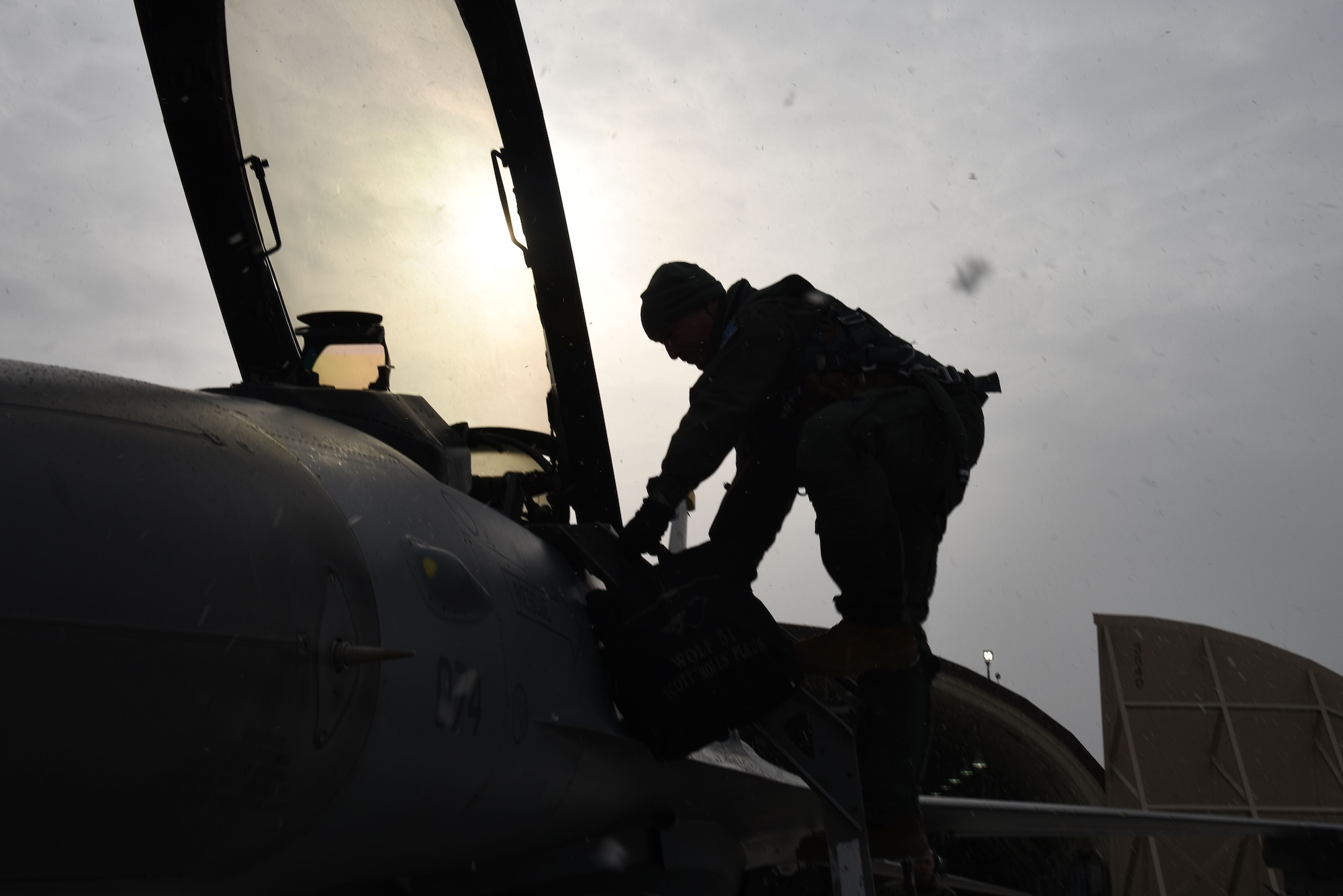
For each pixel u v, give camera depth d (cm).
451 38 277
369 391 207
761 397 237
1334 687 1867
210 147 287
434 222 300
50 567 95
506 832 180
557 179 277
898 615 226
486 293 302
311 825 125
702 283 259
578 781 198
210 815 109
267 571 117
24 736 91
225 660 108
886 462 229
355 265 303
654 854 264
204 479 118
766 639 214
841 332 250
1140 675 1909
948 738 1630
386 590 140
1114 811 543
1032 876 1605
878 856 245
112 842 101
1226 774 1823
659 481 225
